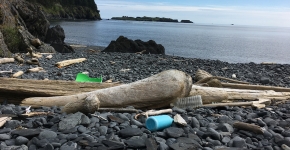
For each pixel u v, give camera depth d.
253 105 2.13
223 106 2.06
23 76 3.49
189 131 1.49
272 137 1.47
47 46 6.87
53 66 4.50
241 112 1.98
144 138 1.37
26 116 1.67
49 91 2.15
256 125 1.54
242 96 2.35
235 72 4.55
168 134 1.41
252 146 1.34
